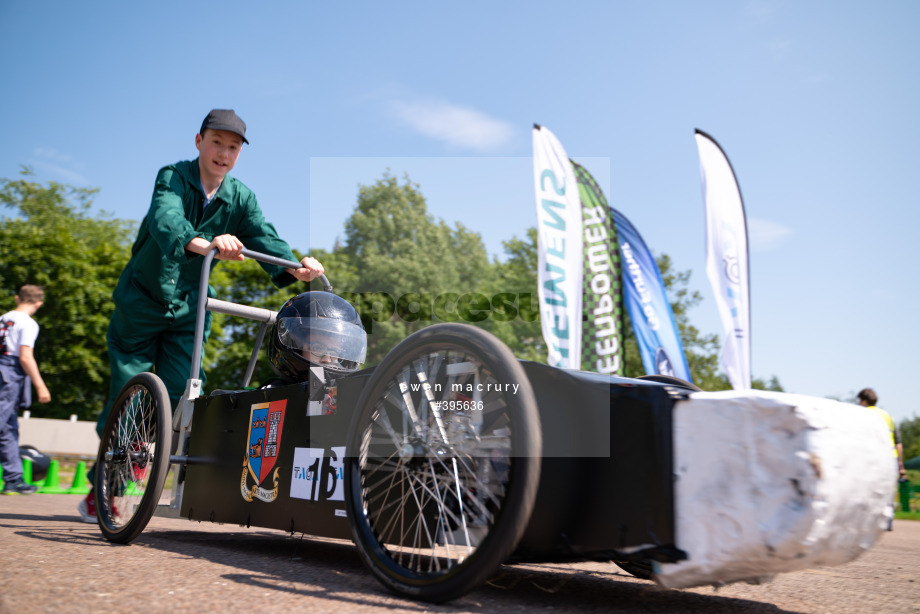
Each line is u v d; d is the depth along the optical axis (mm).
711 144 10078
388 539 1948
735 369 9594
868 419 1581
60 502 5457
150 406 2953
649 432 1565
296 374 2627
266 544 3051
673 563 1498
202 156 3623
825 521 1400
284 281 3773
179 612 1493
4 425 6059
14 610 1427
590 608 1783
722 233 9914
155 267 3482
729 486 1458
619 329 8477
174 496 3023
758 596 2152
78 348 26875
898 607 2035
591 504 1624
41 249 28172
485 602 1785
